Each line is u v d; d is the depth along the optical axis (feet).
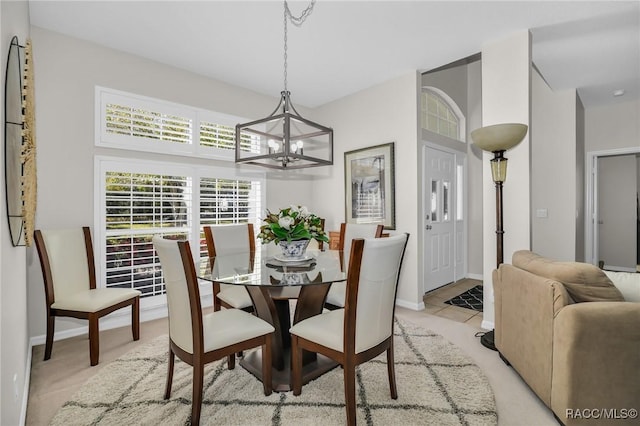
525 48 8.89
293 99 14.35
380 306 5.46
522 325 6.31
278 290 7.22
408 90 11.69
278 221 7.36
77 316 7.47
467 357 7.64
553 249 14.28
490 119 9.48
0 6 4.09
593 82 12.86
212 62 10.80
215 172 12.05
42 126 8.58
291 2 7.66
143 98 10.36
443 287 14.56
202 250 11.60
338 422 5.32
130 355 7.79
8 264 4.54
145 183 10.34
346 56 10.41
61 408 5.71
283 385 6.28
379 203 12.48
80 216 9.16
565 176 13.96
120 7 7.80
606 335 4.80
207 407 5.72
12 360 4.77
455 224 15.62
